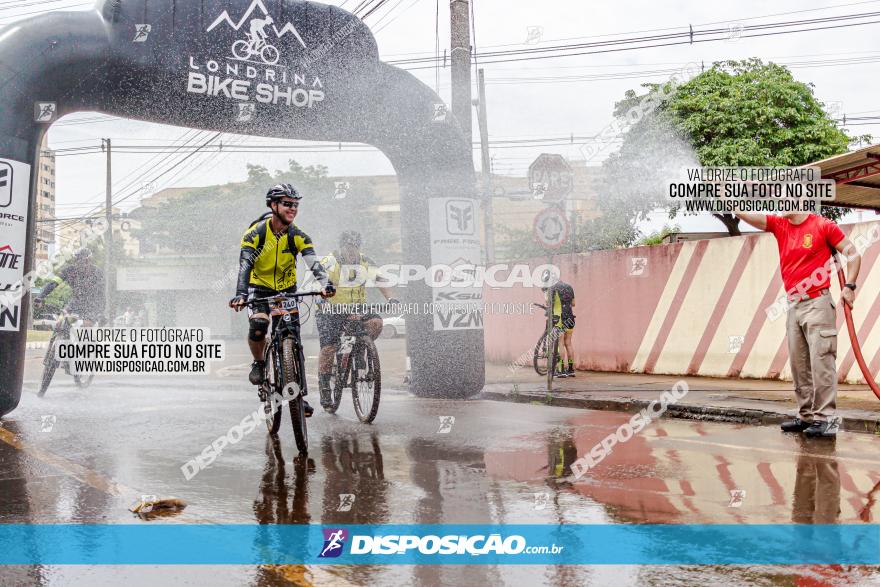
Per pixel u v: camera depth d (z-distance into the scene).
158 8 8.07
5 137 7.32
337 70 8.91
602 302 12.76
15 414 8.04
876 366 9.03
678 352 11.48
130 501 4.48
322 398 8.00
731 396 8.39
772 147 21.72
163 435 6.71
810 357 6.34
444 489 4.70
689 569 3.25
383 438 6.54
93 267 10.78
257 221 6.11
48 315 10.70
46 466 5.44
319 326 7.94
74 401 9.20
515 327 14.47
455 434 6.71
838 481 4.70
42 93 7.51
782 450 5.73
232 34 8.41
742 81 21.72
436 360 9.52
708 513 4.07
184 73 8.17
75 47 7.62
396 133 9.23
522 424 7.29
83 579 3.23
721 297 10.91
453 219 9.42
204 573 3.29
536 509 4.22
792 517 3.97
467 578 3.20
